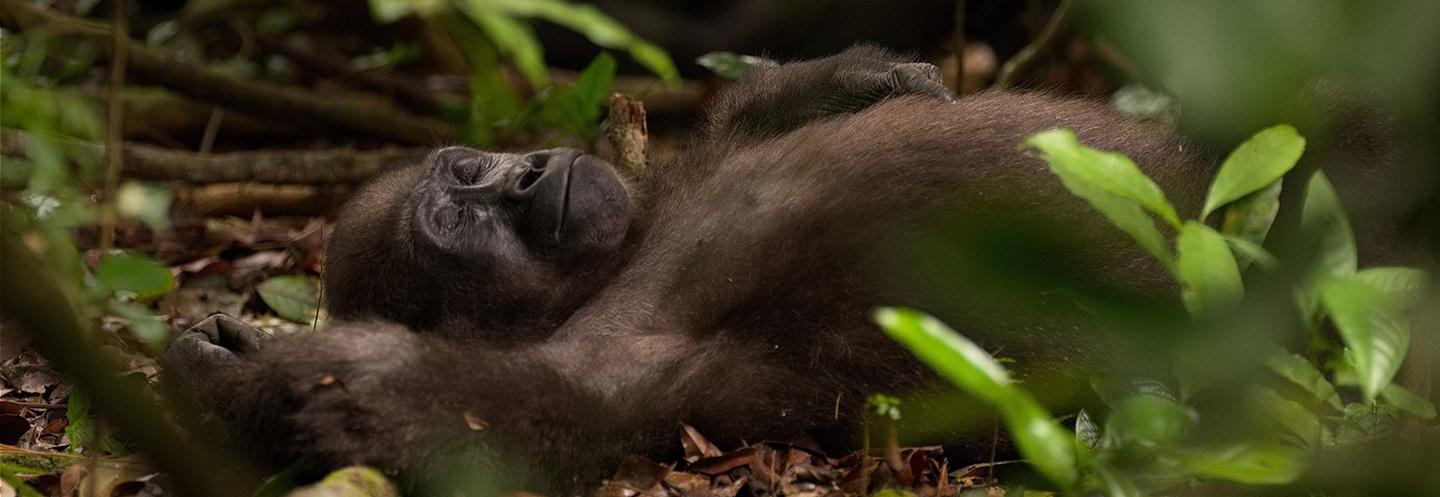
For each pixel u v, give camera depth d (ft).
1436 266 16.58
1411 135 9.21
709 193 28.22
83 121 29.76
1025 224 12.04
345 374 21.27
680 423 23.48
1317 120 15.72
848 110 33.63
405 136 53.98
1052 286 12.03
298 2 66.95
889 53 35.78
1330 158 23.94
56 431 27.09
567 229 26.84
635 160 36.24
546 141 47.70
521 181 27.09
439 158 28.43
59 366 15.19
